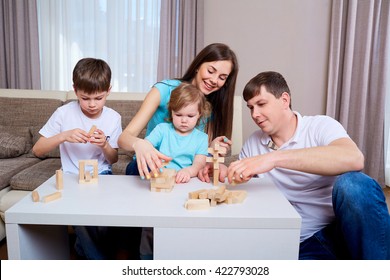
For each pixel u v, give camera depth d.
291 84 2.79
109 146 1.34
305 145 1.10
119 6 2.73
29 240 0.84
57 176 0.93
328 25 2.70
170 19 2.70
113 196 0.88
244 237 0.76
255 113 1.06
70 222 0.76
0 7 2.69
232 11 2.73
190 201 0.81
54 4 2.74
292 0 2.69
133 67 2.81
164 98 1.28
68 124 1.41
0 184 1.59
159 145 1.19
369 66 2.56
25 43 2.75
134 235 1.29
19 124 2.11
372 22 2.49
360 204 0.89
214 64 1.25
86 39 2.79
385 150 2.62
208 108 1.28
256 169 0.86
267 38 2.75
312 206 1.12
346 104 2.60
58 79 2.83
